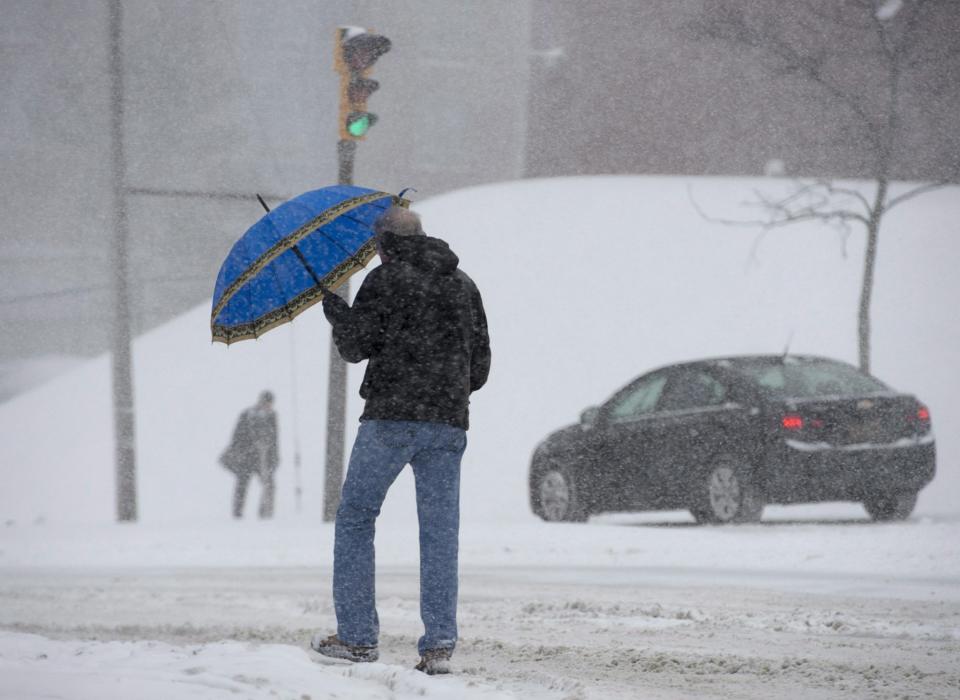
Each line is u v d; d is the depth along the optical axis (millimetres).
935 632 22188
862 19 94500
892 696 16172
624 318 107188
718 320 107062
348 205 18547
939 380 94562
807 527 45844
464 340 18078
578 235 124562
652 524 54125
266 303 18938
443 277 18062
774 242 119562
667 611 25812
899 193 119688
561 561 39906
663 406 51688
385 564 41219
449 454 17984
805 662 18922
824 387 49688
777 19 97312
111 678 14125
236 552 46500
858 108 95750
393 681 15906
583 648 20828
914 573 32656
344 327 17719
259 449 70625
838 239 118688
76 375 111562
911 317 105000
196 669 15234
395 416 17656
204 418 97312
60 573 40656
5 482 90375
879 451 47812
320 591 32219
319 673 15742
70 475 90812
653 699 16094
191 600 30875
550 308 109688
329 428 62125
